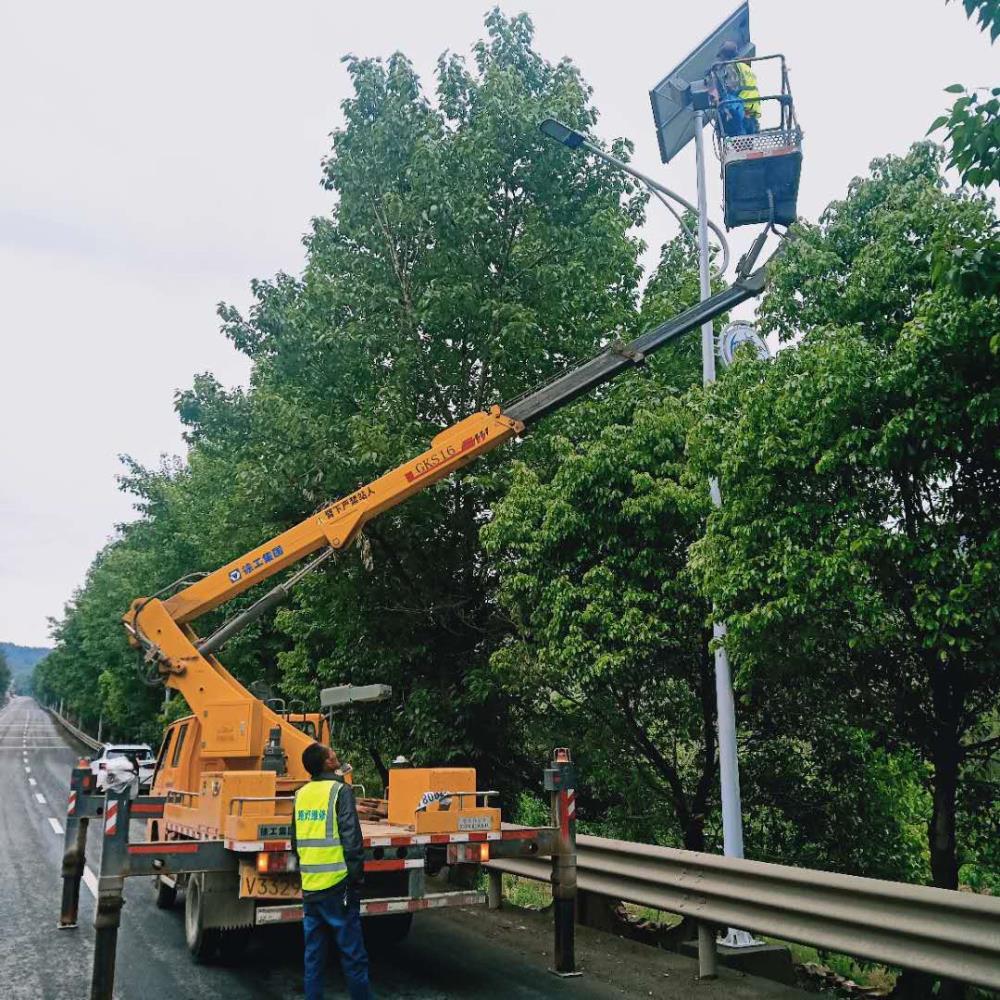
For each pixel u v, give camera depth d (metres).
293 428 14.59
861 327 8.38
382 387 14.73
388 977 7.25
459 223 14.70
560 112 15.50
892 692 9.34
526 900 11.22
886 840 12.38
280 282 19.48
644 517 10.73
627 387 12.90
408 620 15.21
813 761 12.41
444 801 7.52
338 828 5.96
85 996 6.70
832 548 7.97
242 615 10.33
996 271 5.99
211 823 7.57
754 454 8.30
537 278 15.23
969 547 7.67
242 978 7.34
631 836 14.08
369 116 16.30
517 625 13.52
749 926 6.52
